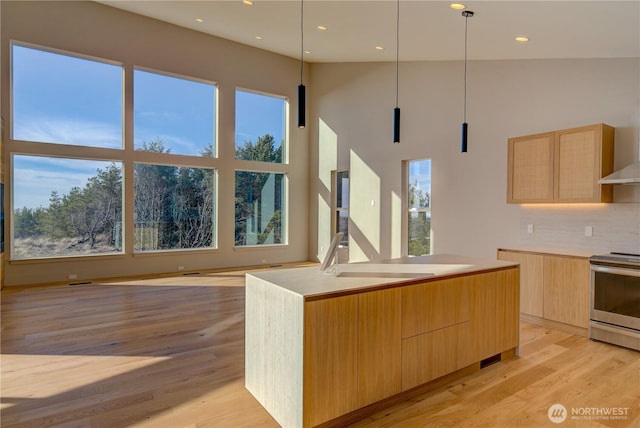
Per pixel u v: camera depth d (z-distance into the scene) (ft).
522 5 10.72
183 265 23.81
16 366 9.84
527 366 10.08
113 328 12.84
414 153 21.27
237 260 25.82
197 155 24.35
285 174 27.99
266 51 26.58
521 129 16.40
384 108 23.24
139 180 22.49
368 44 19.24
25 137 19.17
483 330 9.84
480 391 8.73
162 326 13.09
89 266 20.95
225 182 25.26
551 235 15.06
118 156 21.59
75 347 11.15
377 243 23.58
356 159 25.08
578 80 14.55
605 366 10.06
